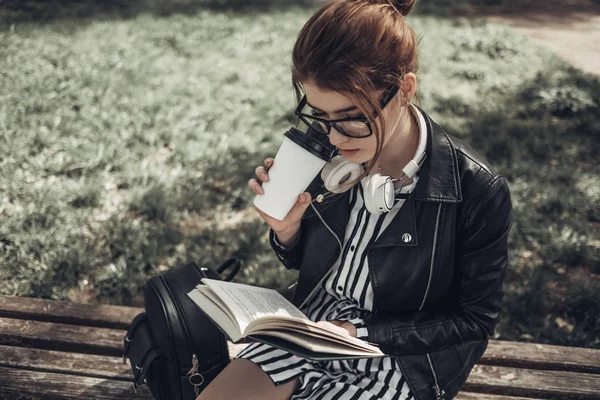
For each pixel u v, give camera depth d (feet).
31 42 25.77
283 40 28.91
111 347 8.69
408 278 5.46
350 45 4.31
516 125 18.92
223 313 5.10
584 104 20.75
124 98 19.83
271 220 5.57
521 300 10.85
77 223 12.98
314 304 6.22
